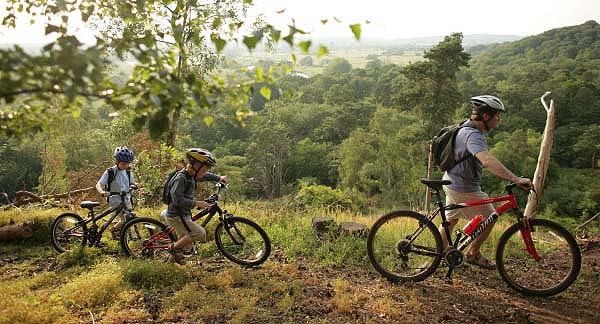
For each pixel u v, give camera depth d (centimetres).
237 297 436
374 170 4916
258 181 6006
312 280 487
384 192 4772
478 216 459
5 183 4753
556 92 7219
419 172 4634
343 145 5644
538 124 6950
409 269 494
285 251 584
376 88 9350
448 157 461
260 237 590
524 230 462
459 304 431
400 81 7725
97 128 4053
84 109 251
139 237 580
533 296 454
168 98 229
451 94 3988
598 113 6888
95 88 213
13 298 421
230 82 264
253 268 534
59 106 247
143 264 491
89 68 191
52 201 994
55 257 594
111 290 441
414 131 4722
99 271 500
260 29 241
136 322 389
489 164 424
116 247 605
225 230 612
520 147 5694
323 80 10444
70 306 414
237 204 934
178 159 998
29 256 600
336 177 6188
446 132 472
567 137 6438
